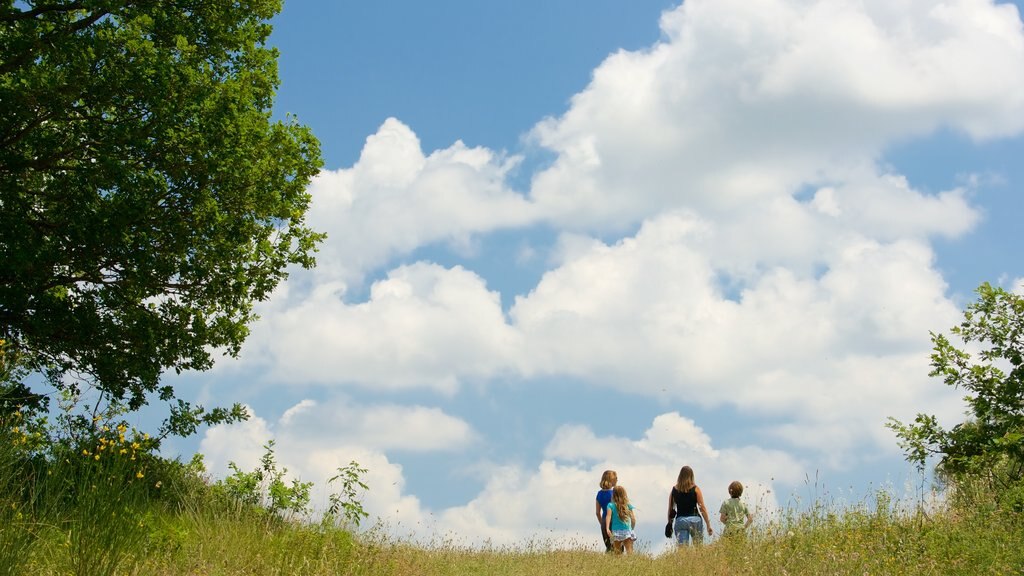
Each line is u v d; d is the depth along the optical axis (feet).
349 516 34.78
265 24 50.21
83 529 20.97
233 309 50.83
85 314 45.73
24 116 41.98
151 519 27.35
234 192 45.73
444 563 38.93
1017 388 37.11
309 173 49.67
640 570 37.06
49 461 25.07
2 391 33.14
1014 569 27.68
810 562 31.94
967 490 36.32
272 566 28.30
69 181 43.55
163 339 47.44
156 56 43.24
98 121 43.62
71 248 43.50
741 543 37.70
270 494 35.47
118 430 24.45
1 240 41.86
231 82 45.83
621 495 46.75
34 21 42.86
